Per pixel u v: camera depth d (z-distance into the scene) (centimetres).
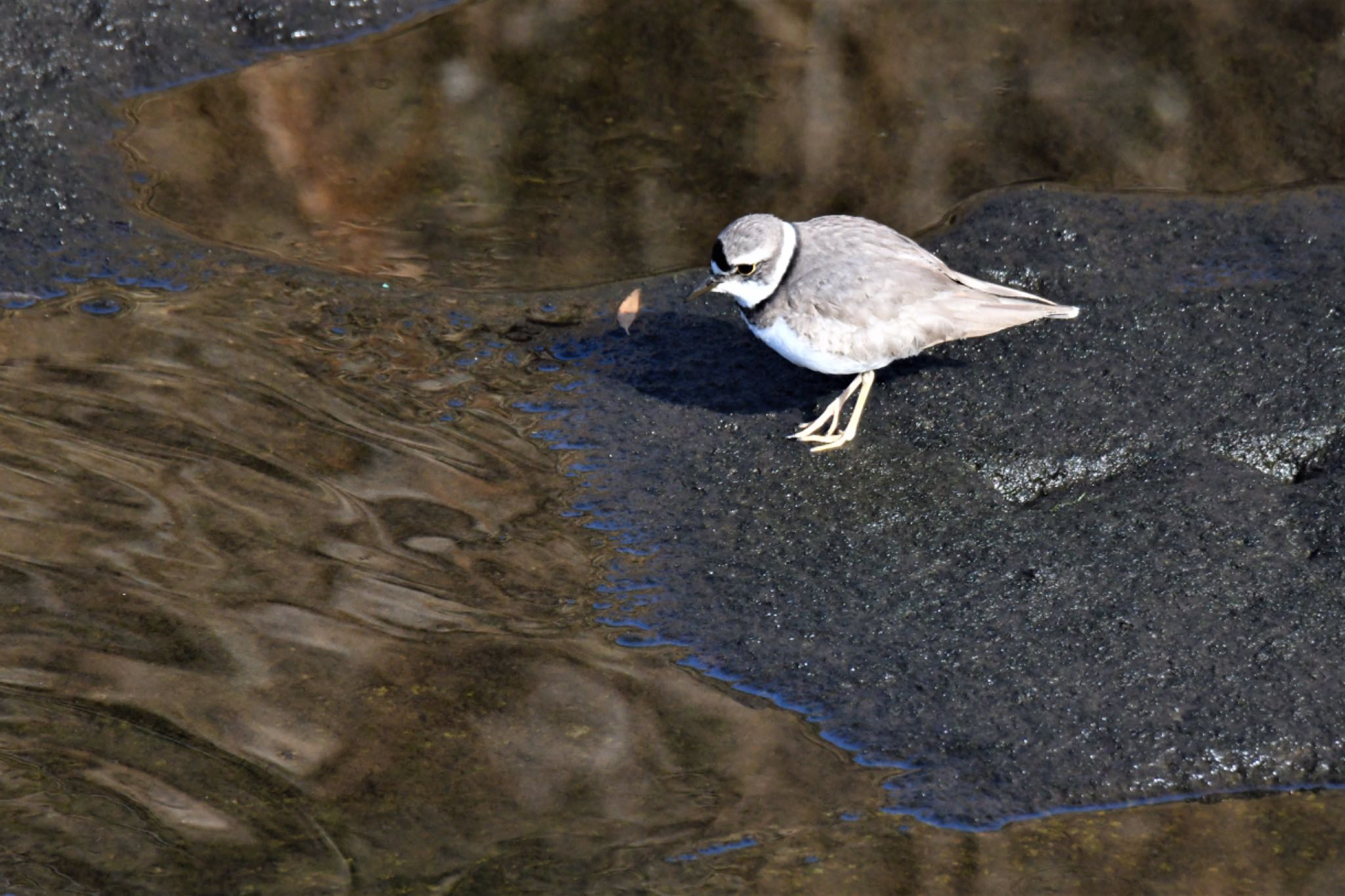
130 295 1279
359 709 885
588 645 936
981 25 1616
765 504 1059
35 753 845
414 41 1600
